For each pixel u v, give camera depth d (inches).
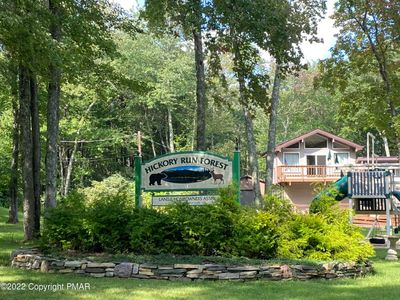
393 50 781.9
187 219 334.6
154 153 1814.7
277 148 1392.7
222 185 419.2
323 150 1398.9
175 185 425.4
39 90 662.5
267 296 249.8
